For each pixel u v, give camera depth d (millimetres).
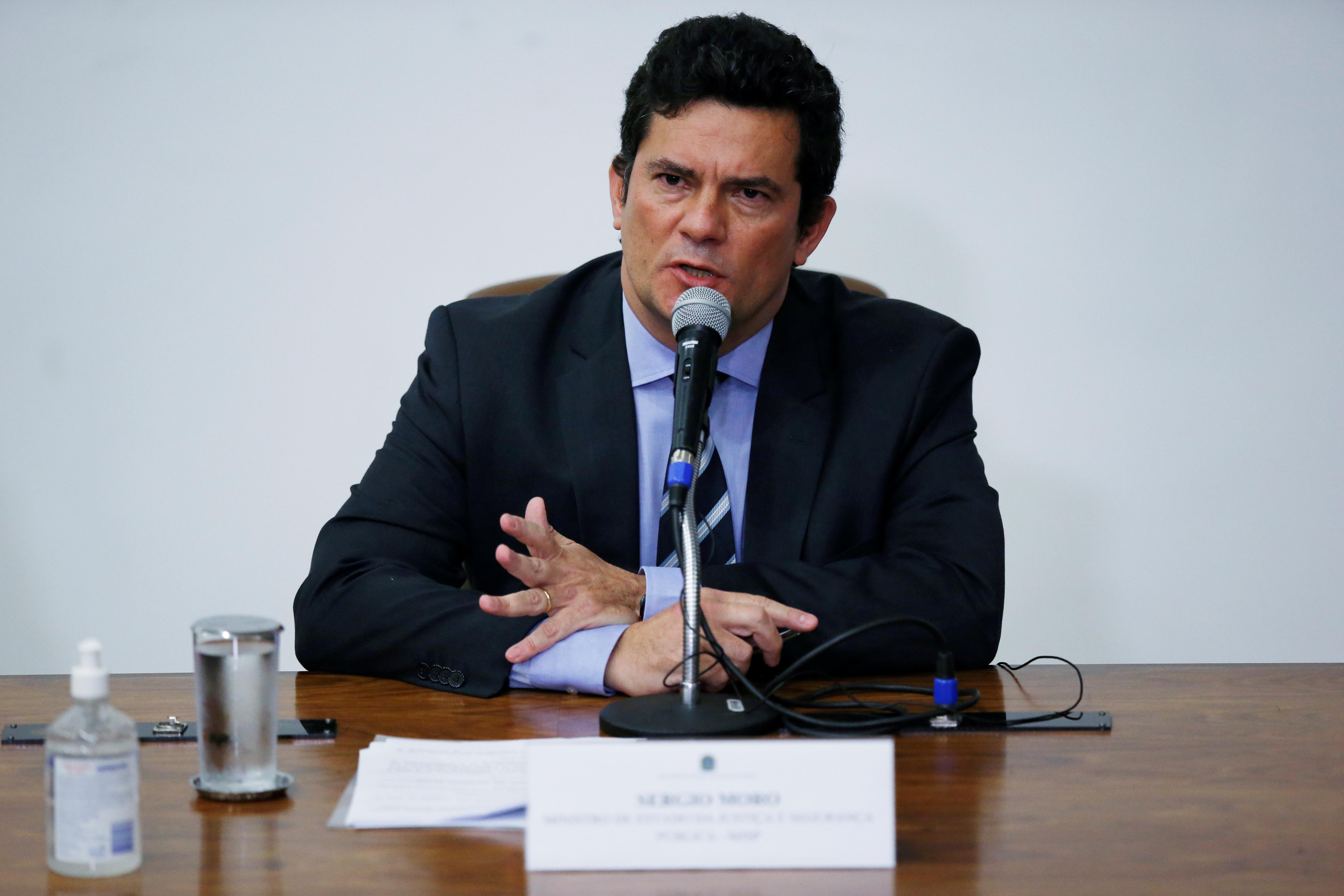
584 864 2225
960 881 2170
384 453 4617
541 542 3594
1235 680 3770
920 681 3752
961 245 6688
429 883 2156
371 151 6668
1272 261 6680
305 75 6637
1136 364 6703
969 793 2639
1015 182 6664
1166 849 2318
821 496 4480
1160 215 6680
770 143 4070
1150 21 6609
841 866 2236
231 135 6621
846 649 3777
